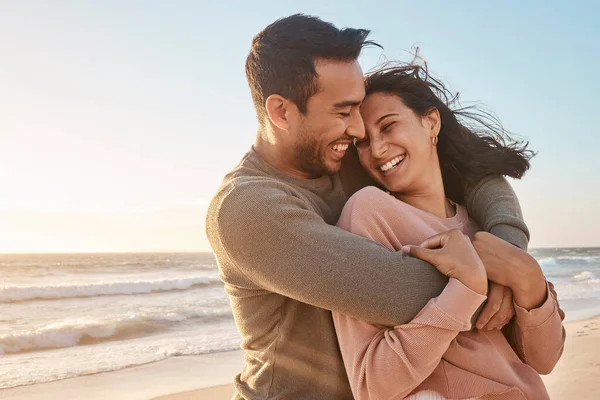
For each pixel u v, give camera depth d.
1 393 7.73
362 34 1.94
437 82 2.34
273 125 1.97
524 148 2.35
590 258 51.09
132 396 7.52
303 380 1.76
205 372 8.79
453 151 2.26
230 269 1.82
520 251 1.76
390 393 1.55
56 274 35.25
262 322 1.81
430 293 1.61
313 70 1.88
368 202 1.84
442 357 1.67
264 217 1.70
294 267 1.65
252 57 2.04
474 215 2.26
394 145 2.05
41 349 10.95
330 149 1.97
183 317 14.29
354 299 1.59
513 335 1.87
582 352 8.80
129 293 21.14
